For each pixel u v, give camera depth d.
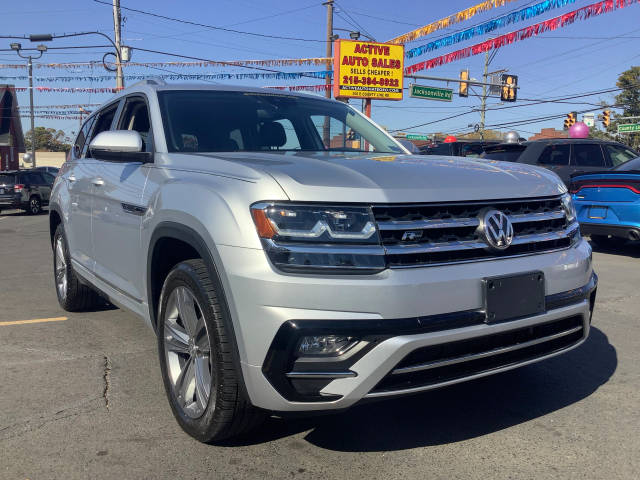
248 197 2.57
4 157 47.28
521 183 2.99
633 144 49.34
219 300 2.61
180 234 2.90
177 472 2.67
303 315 2.38
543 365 4.05
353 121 4.52
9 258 9.30
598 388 3.63
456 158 3.58
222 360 2.61
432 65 16.97
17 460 2.77
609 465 2.72
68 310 5.52
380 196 2.53
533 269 2.80
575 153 11.36
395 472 2.67
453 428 3.11
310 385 2.43
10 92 47.66
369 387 2.41
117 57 23.02
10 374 3.90
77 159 5.28
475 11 13.07
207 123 3.78
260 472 2.67
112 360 4.18
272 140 3.87
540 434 3.03
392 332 2.41
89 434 3.04
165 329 3.17
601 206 8.46
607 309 5.52
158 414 3.28
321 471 2.68
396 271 2.48
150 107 3.85
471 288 2.59
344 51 24.62
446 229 2.64
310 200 2.48
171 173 3.24
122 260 3.82
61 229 5.36
